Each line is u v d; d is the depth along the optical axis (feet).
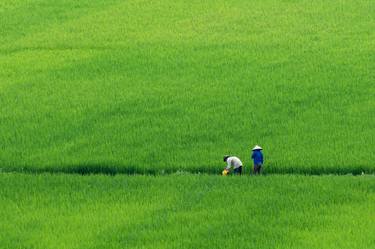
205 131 271.69
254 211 200.03
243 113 289.33
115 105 301.43
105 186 224.33
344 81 319.47
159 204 208.33
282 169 239.09
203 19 414.82
